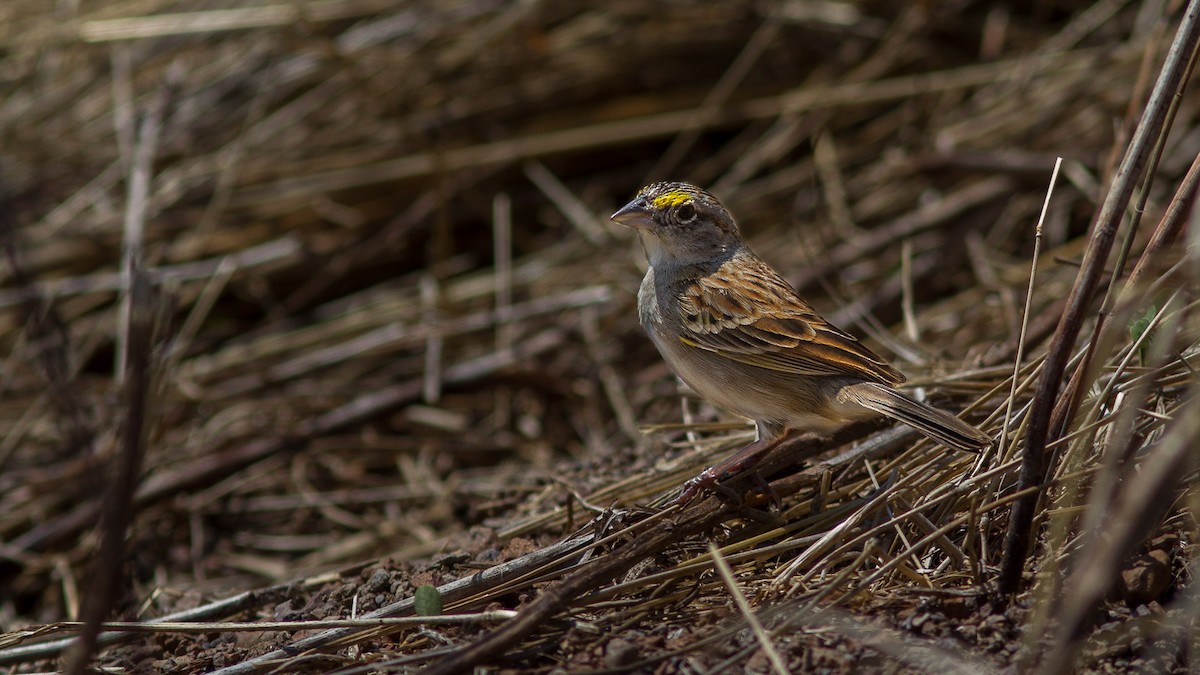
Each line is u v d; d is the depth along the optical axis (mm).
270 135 14062
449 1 14375
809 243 12859
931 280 12094
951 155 13031
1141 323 6297
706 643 5484
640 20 14734
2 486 10719
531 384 11961
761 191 13719
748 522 6824
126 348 10102
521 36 14430
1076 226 12172
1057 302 8375
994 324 10445
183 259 13281
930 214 12664
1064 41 13602
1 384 11750
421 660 5680
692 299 7750
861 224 13234
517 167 14539
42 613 9695
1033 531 5793
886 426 7840
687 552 6559
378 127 14234
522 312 12430
